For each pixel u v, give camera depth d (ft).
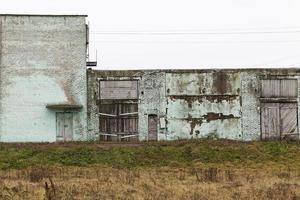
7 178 116.16
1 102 189.88
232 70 193.06
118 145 176.86
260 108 193.36
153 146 173.58
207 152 168.96
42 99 191.01
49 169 140.05
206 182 112.47
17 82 190.29
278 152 170.50
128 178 116.16
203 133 192.54
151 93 193.06
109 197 91.25
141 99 193.06
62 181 110.52
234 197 92.73
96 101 192.85
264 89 193.57
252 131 192.54
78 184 105.29
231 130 192.44
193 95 192.65
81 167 152.66
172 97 192.75
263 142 181.88
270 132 193.36
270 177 124.67
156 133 193.06
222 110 192.44
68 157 163.53
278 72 193.36
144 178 118.52
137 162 161.38
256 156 167.63
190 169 145.48
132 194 94.48
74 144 179.32
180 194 94.73
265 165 157.07
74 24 192.34
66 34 192.03
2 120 189.88
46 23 191.42
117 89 193.36
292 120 193.77
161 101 193.06
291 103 193.88
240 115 192.54
